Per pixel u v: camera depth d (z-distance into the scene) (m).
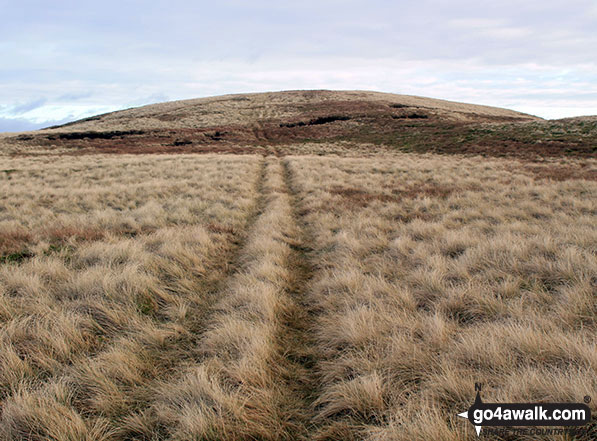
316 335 3.73
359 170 18.45
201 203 10.38
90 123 63.56
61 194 11.79
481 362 2.78
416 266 5.28
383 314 3.69
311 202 10.71
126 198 11.43
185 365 3.12
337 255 6.15
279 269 5.36
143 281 4.55
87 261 5.52
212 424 2.35
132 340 3.42
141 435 2.39
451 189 12.20
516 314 3.46
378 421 2.43
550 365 2.57
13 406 2.42
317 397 2.81
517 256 4.97
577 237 5.50
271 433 2.40
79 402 2.63
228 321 3.70
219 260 6.11
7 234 6.81
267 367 3.02
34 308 3.85
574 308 3.38
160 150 31.92
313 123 52.81
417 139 38.69
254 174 17.50
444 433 2.09
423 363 2.87
